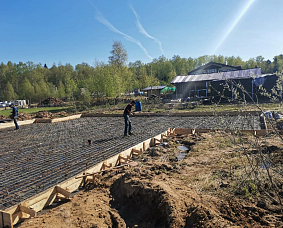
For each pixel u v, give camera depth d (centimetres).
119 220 323
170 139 766
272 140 545
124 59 3778
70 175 457
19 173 485
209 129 800
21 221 333
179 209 296
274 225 241
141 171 433
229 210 276
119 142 721
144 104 2209
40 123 1405
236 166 416
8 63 6419
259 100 1794
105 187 416
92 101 2878
